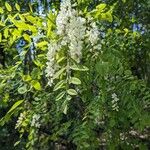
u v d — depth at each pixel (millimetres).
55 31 521
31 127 688
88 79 539
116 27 842
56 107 696
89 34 520
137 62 860
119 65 528
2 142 1131
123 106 571
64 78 457
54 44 483
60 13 486
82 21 485
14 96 798
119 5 860
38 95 711
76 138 573
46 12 603
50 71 483
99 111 590
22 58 625
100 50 525
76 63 463
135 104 542
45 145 899
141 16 953
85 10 567
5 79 631
